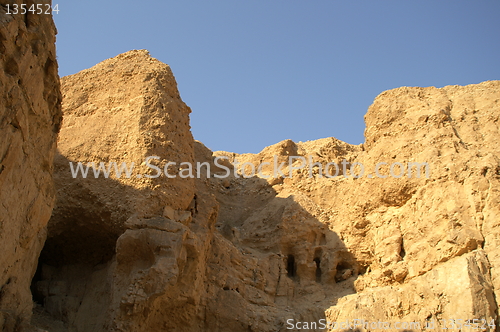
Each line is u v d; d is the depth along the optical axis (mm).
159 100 18141
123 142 17625
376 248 18484
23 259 12914
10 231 11844
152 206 16312
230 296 17375
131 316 14930
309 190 22000
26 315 12727
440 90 21469
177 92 19219
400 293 16297
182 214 16750
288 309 18078
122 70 19188
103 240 17328
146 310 15195
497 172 17516
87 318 16234
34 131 12516
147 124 17703
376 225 19094
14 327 11719
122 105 18469
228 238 20234
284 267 19328
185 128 18562
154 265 15039
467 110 20203
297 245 19844
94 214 16969
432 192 18047
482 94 20656
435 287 15812
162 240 15398
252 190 22922
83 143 18000
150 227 15672
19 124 11562
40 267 17844
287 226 20188
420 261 17000
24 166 12086
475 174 17594
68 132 18469
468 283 15227
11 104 11234
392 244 18062
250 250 19828
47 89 12781
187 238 15930
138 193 16531
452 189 17641
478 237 16328
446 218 17203
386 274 17562
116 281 15523
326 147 24562
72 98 19234
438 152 18906
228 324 16969
